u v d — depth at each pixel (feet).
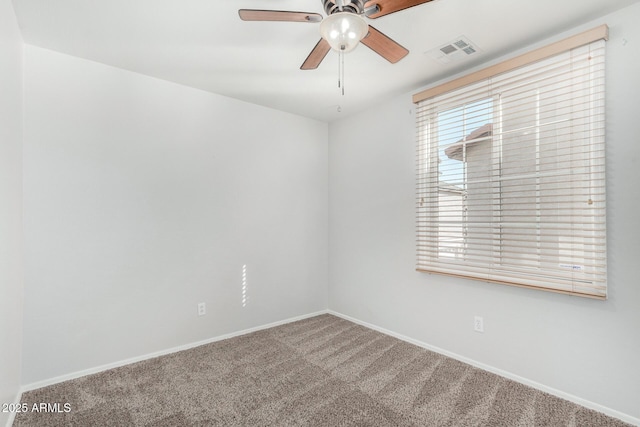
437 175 8.77
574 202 6.36
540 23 6.22
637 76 5.65
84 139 7.49
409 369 7.75
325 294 12.46
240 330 10.10
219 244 9.68
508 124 7.34
